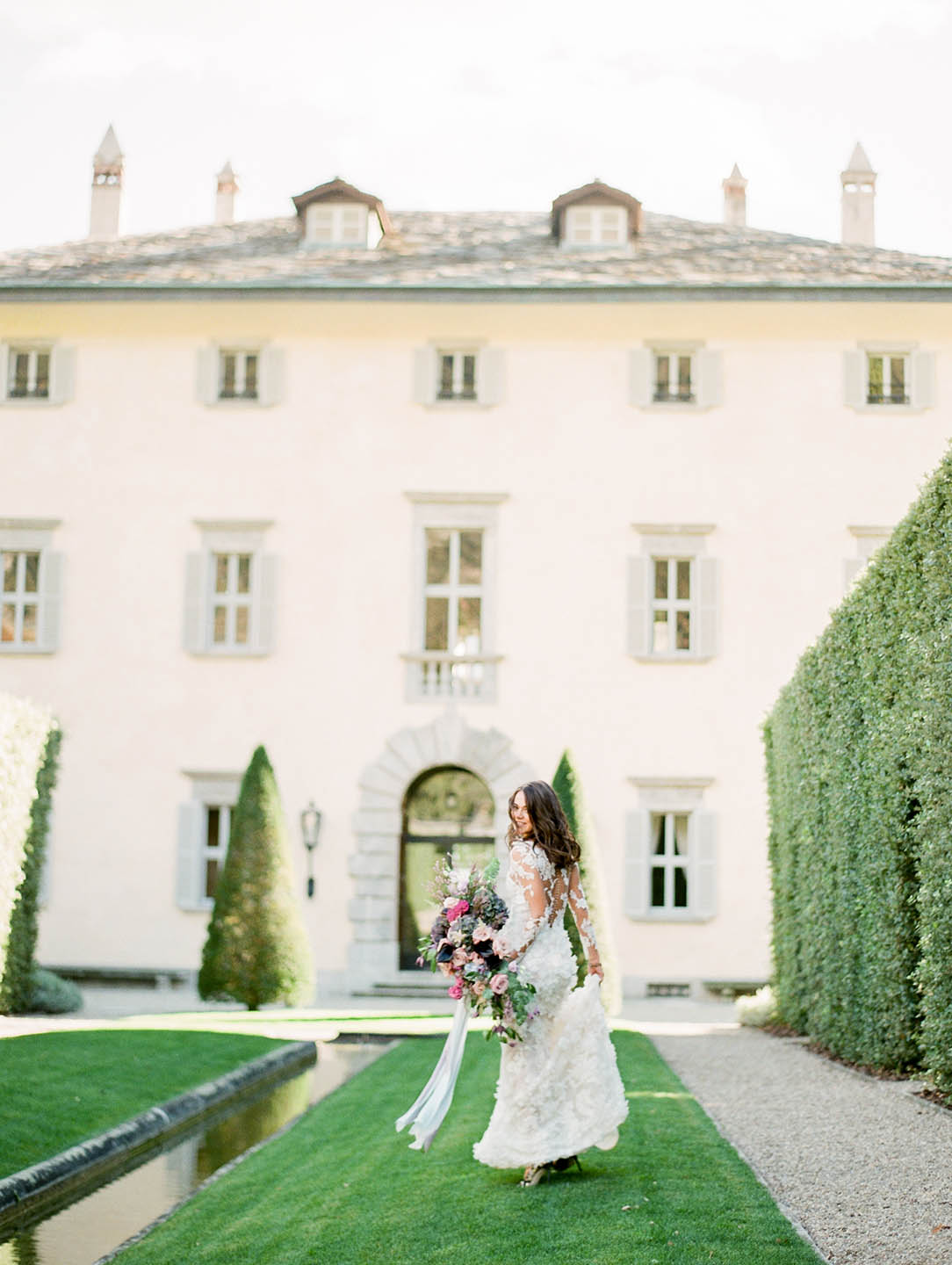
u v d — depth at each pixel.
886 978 11.66
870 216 29.23
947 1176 7.47
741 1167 7.43
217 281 24.41
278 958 19.56
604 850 23.89
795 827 16.28
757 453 24.67
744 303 24.27
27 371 25.47
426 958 7.00
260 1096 11.89
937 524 10.28
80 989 23.48
